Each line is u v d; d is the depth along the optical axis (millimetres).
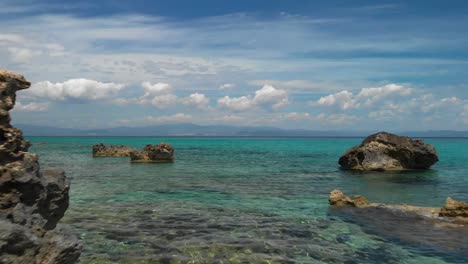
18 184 10867
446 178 42031
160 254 14586
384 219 20906
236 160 69375
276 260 14125
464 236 17594
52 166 54469
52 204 12547
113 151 78188
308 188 33719
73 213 21719
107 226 18703
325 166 56906
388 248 15766
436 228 19047
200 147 136250
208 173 46188
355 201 25266
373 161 50031
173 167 54250
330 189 33219
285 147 137500
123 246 15500
